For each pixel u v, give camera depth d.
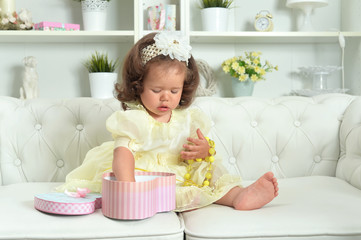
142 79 1.32
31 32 2.10
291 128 1.71
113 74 2.23
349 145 1.58
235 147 1.70
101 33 2.13
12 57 2.38
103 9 2.21
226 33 2.19
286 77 2.51
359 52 2.26
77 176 1.39
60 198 1.16
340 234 1.05
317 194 1.32
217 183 1.30
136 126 1.28
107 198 1.08
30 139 1.64
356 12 2.28
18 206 1.17
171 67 1.28
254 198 1.17
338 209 1.15
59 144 1.65
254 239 1.04
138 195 1.07
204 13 2.25
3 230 1.03
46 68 2.40
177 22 2.33
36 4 2.37
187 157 1.31
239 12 2.49
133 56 1.33
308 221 1.08
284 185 1.49
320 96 1.82
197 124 1.44
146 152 1.36
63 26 2.18
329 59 2.49
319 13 2.49
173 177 1.18
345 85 2.45
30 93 2.20
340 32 2.21
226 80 2.49
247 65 2.27
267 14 2.33
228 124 1.70
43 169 1.64
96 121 1.67
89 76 2.24
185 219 1.17
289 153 1.69
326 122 1.70
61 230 1.03
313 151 1.69
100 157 1.40
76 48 2.41
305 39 2.37
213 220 1.09
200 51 2.47
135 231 1.04
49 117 1.66
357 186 1.46
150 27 2.23
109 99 1.76
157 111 1.34
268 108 1.74
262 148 1.69
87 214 1.10
